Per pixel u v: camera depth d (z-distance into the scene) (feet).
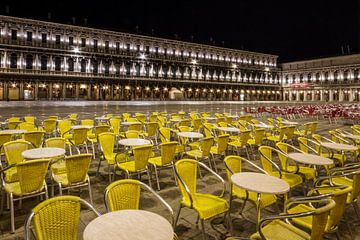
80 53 201.57
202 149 26.32
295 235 12.95
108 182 25.21
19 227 16.99
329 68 266.16
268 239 12.62
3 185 18.58
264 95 297.94
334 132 32.91
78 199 11.73
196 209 15.20
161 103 204.64
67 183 18.65
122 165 23.24
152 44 234.58
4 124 45.88
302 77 291.17
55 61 193.57
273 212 19.58
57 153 20.92
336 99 259.19
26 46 180.86
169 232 10.06
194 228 17.39
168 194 22.79
